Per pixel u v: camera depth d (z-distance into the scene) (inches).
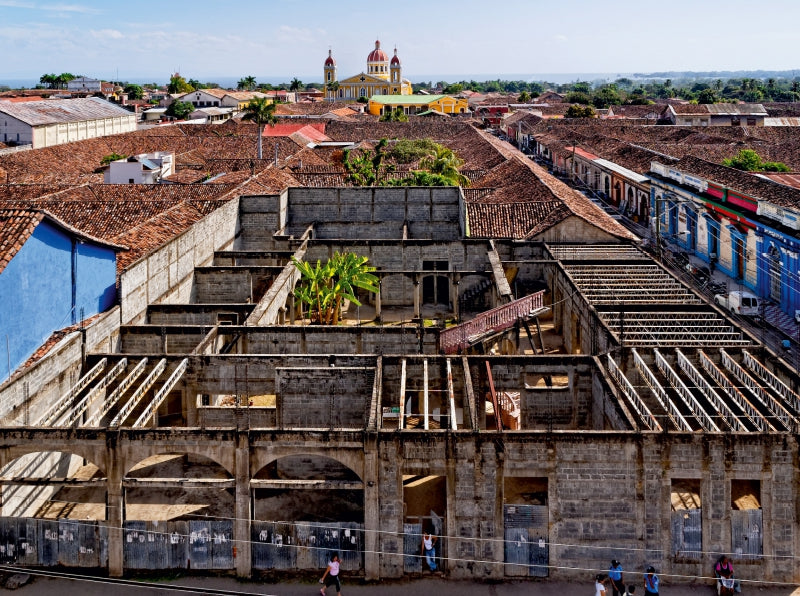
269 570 1101.1
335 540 1093.1
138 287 1713.8
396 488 1082.1
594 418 1364.4
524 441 1066.1
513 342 1669.5
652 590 1016.9
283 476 1393.9
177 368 1358.3
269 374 1379.2
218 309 1760.6
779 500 1055.0
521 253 2333.9
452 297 2367.1
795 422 1096.8
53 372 1304.1
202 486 1097.4
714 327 1525.6
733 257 2544.3
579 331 1834.4
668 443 1053.2
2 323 1242.0
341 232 2824.8
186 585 1072.8
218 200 2544.3
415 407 1537.9
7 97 7672.2
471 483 1077.8
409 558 1090.7
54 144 4722.0
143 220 2321.6
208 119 7204.7
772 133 4970.5
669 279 1889.8
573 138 5319.9
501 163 3897.6
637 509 1063.6
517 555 1085.1
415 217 2812.5
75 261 1471.5
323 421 1341.0
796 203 2331.4
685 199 2913.4
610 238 2353.6
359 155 4271.7
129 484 1102.4
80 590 1066.1
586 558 1077.1
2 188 2908.5
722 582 1034.1
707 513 1058.7
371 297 2466.8
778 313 2161.7
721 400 1175.6
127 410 1192.2
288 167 3681.1
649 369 1346.0
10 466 1164.5
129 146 4495.6
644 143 4515.3
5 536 1110.4
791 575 1059.9
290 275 2031.3
